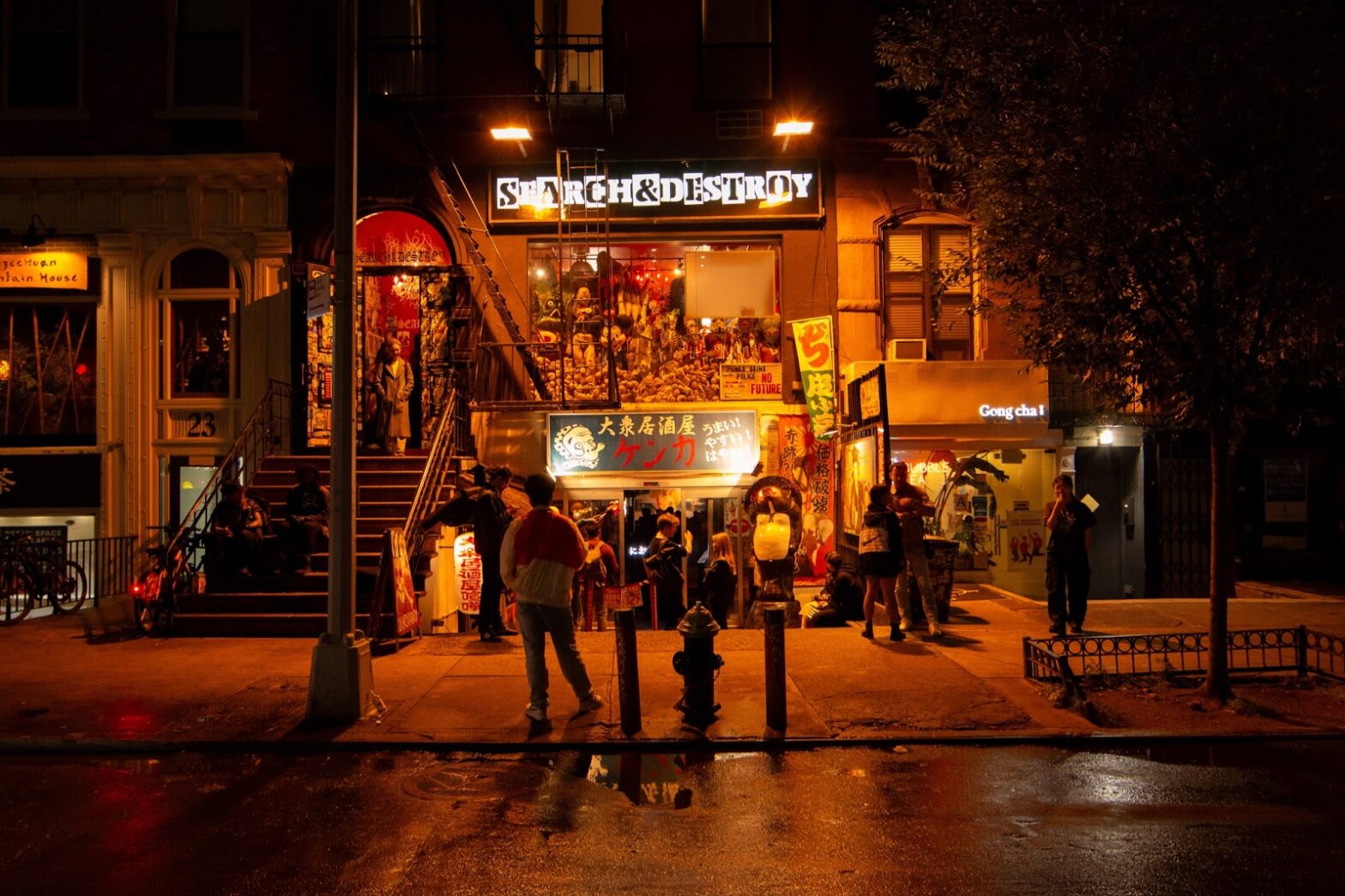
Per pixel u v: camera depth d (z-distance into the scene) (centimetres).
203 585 1273
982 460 1484
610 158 1571
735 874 505
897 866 515
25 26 1588
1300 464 1598
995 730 771
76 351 1588
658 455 1400
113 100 1580
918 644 1067
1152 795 630
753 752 736
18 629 1212
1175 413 942
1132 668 914
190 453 1572
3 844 559
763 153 1575
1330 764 696
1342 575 1586
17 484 1558
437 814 604
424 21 1584
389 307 1611
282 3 1585
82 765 718
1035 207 891
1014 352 1568
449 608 1312
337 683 800
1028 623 1195
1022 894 478
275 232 1566
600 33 1577
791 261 1572
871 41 1578
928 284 1582
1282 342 875
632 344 1573
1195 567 1566
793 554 1274
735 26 1587
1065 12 868
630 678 764
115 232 1568
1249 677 920
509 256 1578
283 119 1579
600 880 499
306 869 517
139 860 532
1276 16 790
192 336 1588
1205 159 791
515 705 848
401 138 1573
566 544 802
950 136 987
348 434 826
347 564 819
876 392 1216
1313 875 500
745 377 1565
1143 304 880
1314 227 786
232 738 759
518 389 1561
